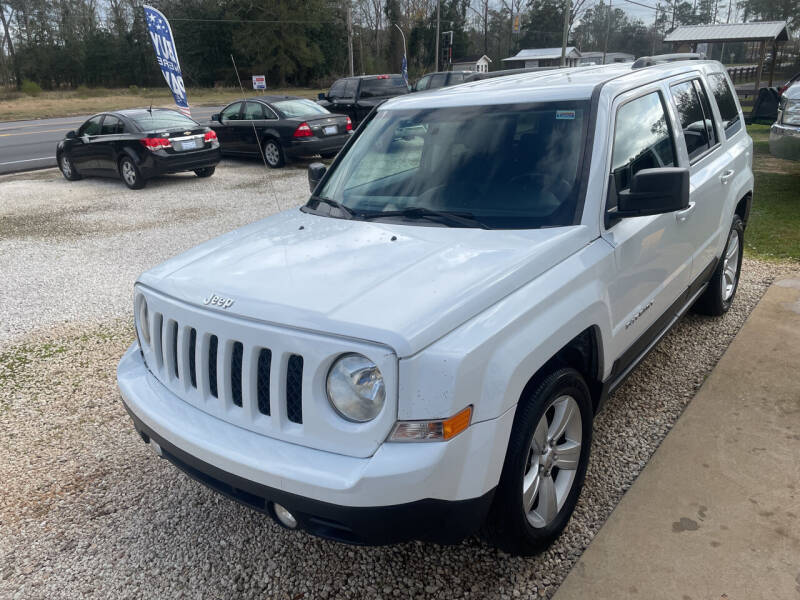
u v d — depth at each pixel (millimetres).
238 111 15211
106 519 3170
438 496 2133
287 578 2729
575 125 3074
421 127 3508
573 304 2590
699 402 3846
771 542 2719
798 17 71000
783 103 8844
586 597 2508
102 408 4273
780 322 4875
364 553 2838
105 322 5809
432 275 2436
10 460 3705
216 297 2461
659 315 3598
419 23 77438
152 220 9922
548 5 93062
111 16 75750
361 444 2143
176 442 2500
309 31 67688
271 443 2291
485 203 3039
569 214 2871
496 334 2232
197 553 2904
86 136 13367
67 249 8430
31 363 5020
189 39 65875
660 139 3553
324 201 3559
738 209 5082
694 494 3045
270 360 2311
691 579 2555
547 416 2689
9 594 2723
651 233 3256
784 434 3475
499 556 2775
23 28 72125
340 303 2266
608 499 3078
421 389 2080
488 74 4645
